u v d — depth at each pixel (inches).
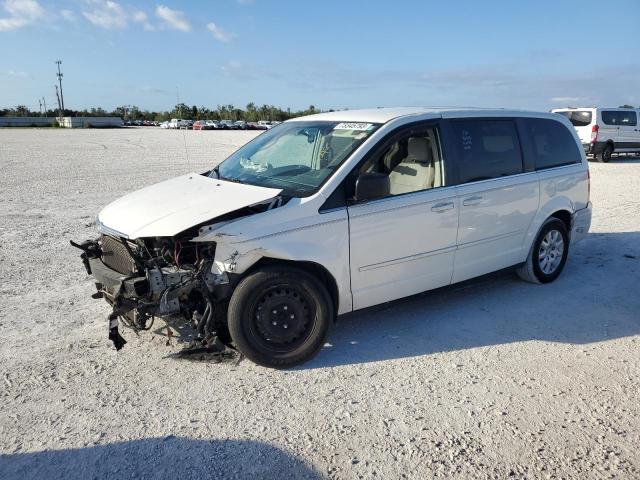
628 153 911.0
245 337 159.3
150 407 142.8
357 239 171.8
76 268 261.3
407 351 176.6
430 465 120.4
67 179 594.6
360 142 178.9
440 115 199.6
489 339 185.6
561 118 249.3
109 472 117.8
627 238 326.6
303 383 156.0
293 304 163.5
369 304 181.0
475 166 205.2
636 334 190.1
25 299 219.0
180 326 189.9
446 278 200.8
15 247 297.7
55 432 131.7
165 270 157.2
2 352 172.7
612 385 155.1
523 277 242.4
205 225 153.7
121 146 1227.2
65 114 4837.6
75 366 164.4
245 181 188.5
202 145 1261.1
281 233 158.2
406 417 138.7
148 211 165.8
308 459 122.3
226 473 117.6
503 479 116.2
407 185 188.5
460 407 143.3
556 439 129.9
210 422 136.2
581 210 253.9
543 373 161.9
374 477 116.6
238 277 158.2
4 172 660.7
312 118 215.0
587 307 215.3
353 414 140.1
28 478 116.0
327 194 167.0
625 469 119.5
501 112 222.5
